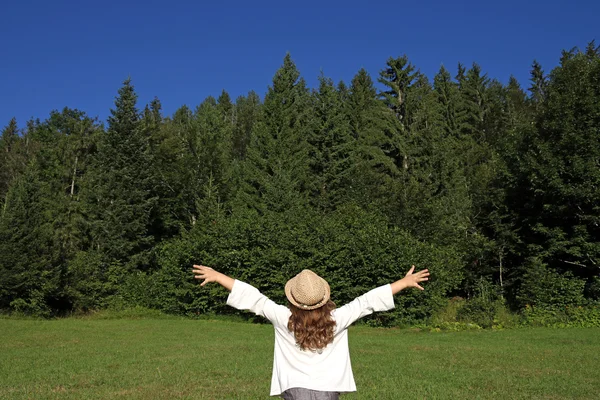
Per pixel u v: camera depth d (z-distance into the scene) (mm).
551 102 29375
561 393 8727
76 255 35469
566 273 26094
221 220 30609
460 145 50500
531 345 15836
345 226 29328
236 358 12688
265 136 43312
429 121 46656
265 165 42531
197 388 9031
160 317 29016
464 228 33344
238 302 3598
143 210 41562
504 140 32312
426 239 32719
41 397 8273
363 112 52719
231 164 52438
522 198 31078
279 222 29203
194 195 44000
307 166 43438
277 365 3494
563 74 30438
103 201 41344
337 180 42969
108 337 18391
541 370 11062
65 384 9398
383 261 25391
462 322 23312
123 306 32031
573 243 27125
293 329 3408
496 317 23453
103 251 39406
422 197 34344
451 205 37406
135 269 39750
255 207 40250
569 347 15195
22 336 18516
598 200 26312
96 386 9281
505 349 14680
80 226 41625
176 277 29469
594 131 26812
